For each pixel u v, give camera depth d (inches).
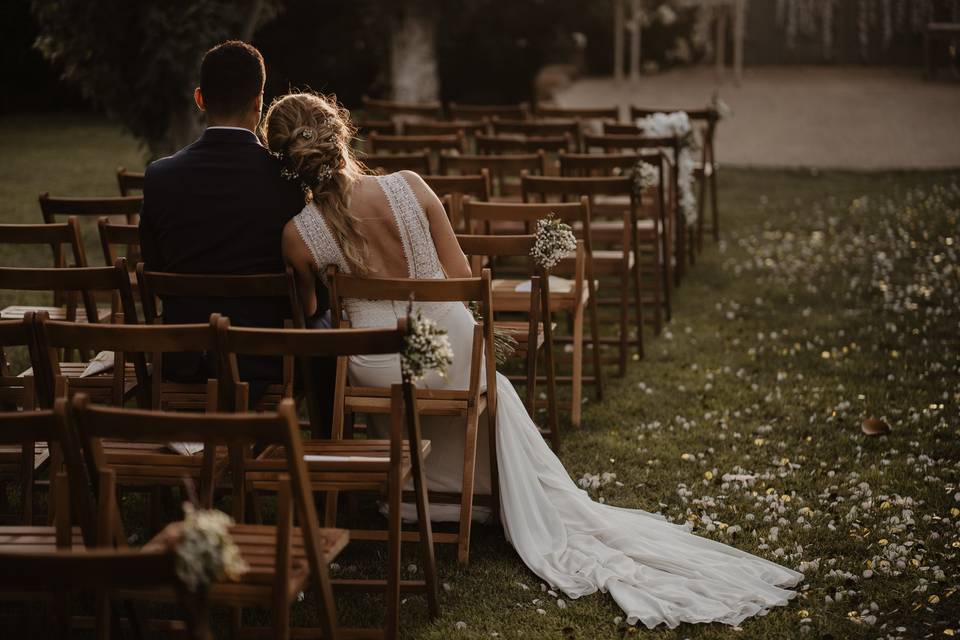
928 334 287.6
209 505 138.9
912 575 162.7
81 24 379.6
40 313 141.8
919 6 893.8
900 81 841.5
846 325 300.4
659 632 150.3
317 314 186.7
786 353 277.4
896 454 211.2
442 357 134.6
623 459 213.9
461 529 171.3
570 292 234.1
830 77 880.9
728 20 962.1
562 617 154.6
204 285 169.3
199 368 177.0
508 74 913.5
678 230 344.8
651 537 175.0
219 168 175.8
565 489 180.9
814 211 460.4
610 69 968.9
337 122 176.4
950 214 437.7
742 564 166.1
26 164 595.5
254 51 179.5
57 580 93.0
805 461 209.3
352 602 159.5
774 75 900.6
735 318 314.3
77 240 207.3
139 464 146.0
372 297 167.6
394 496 140.9
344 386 169.3
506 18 874.8
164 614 157.3
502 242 199.5
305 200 178.1
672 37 965.2
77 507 120.8
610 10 883.4
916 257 374.6
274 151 176.9
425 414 172.9
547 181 260.7
